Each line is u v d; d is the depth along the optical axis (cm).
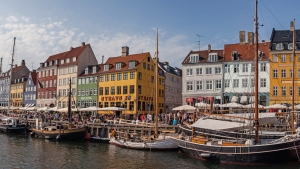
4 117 5075
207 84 5091
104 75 5894
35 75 7975
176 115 4116
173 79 6906
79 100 6291
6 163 2366
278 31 4984
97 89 5966
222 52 5234
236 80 4891
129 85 5466
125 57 5962
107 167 2217
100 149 2997
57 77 6962
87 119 4509
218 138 2581
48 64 7350
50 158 2564
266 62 4741
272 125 3077
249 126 2280
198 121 2475
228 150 2189
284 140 2119
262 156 2075
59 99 6819
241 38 5206
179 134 2894
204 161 2309
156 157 2516
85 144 3366
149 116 3994
